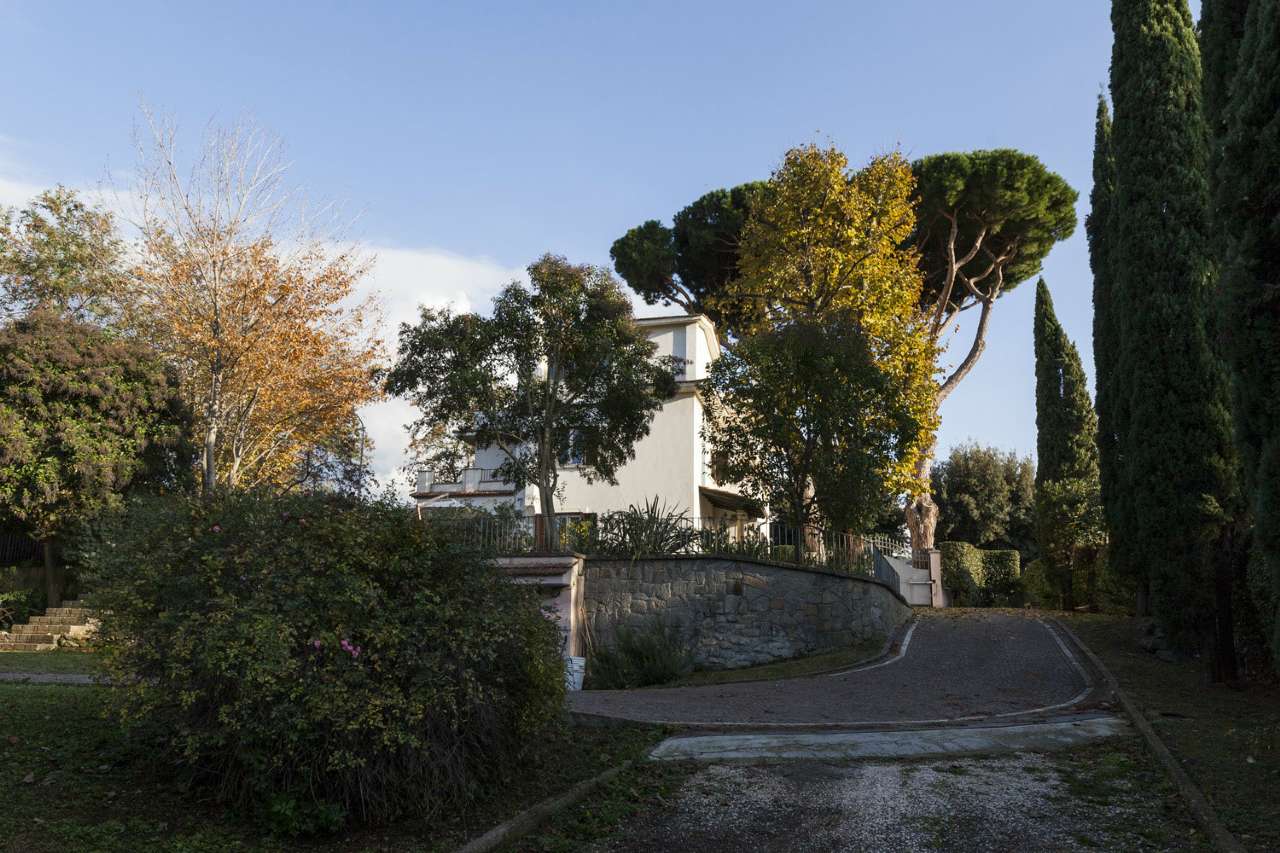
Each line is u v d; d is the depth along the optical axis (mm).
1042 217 32312
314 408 23703
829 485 19656
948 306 35188
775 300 27312
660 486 28188
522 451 21188
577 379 20219
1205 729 9500
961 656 17031
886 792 7785
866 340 20906
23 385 19375
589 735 9617
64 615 18875
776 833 6875
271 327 22078
